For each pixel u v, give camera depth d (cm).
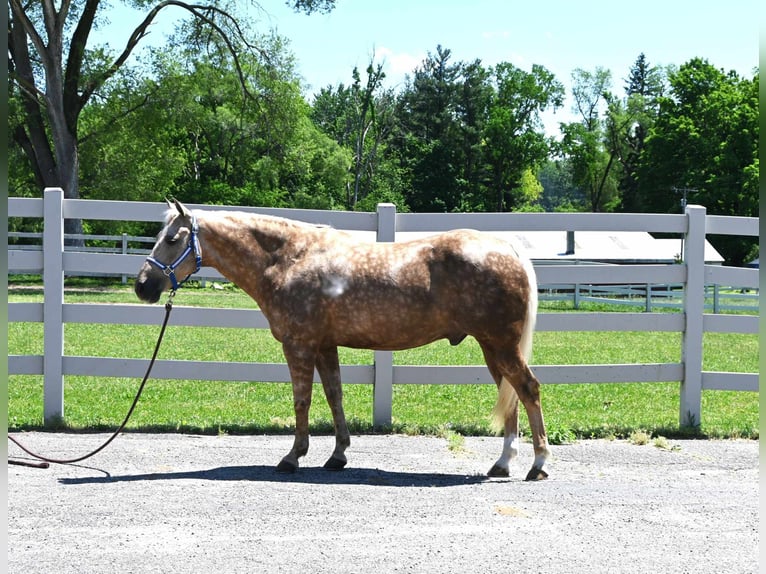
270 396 1012
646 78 9312
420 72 8250
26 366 812
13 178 3744
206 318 816
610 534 488
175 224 636
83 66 3406
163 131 3953
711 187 5572
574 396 1051
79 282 2786
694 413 837
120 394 1003
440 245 628
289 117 3659
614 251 3922
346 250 638
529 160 7938
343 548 458
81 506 530
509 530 493
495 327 611
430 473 648
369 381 823
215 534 479
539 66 8169
